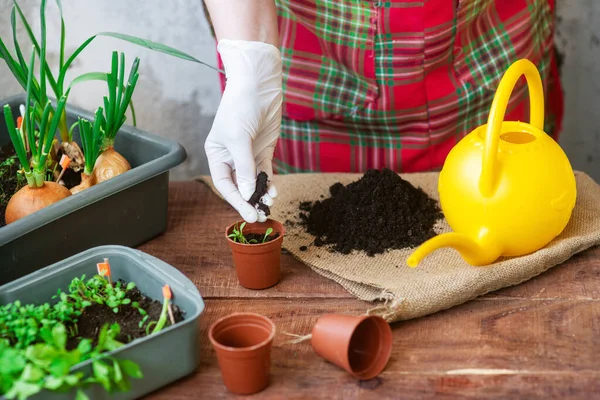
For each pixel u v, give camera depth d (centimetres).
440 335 122
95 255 127
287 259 138
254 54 136
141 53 193
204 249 141
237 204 135
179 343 114
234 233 132
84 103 195
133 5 189
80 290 123
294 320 125
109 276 125
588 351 119
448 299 125
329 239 140
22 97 163
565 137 216
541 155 130
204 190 157
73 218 133
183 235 145
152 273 124
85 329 121
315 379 116
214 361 120
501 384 115
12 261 129
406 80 162
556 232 133
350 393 114
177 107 201
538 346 120
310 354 120
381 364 117
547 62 176
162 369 114
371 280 129
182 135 204
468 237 126
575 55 204
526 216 128
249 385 114
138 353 112
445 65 163
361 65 162
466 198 130
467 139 133
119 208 138
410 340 121
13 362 108
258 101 137
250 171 136
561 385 114
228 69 138
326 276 133
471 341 121
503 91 125
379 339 118
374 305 127
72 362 109
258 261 129
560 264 135
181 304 121
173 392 115
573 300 127
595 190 148
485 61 165
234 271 136
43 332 113
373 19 157
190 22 192
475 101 167
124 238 140
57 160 154
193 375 118
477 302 128
